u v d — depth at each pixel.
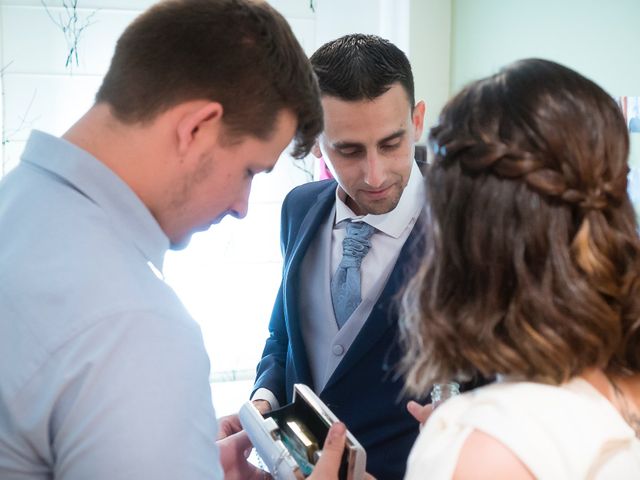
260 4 0.81
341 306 1.20
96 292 0.64
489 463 0.50
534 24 1.96
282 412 1.04
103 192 0.72
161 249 0.77
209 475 0.66
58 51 2.47
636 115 1.57
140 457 0.61
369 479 0.93
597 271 0.55
